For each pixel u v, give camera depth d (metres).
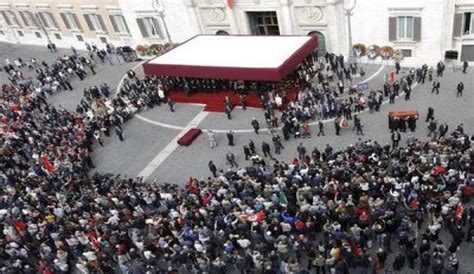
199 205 22.97
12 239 22.73
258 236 20.09
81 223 22.80
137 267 20.02
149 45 49.19
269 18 42.09
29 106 41.09
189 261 20.41
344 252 18.66
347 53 39.84
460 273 18.98
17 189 27.02
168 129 35.75
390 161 23.78
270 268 18.48
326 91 33.78
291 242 20.14
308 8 38.81
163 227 21.69
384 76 36.78
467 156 22.30
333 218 20.50
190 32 45.69
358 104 32.41
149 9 46.25
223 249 20.81
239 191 23.39
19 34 62.25
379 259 19.05
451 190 20.92
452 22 34.12
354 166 23.20
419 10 34.59
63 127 34.78
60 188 27.17
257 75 33.81
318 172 23.25
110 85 44.88
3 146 32.47
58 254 21.34
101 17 51.22
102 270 20.66
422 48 36.44
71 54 55.47
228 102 34.97
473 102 31.12
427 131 28.88
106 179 27.80
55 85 45.09
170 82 40.59
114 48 51.59
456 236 18.98
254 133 32.97
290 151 29.92
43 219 23.70
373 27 37.31
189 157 31.84
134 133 36.03
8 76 51.59
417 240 20.28
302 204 21.38
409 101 32.81
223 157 31.00
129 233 22.22
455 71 35.53
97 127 35.38
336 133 30.56
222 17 43.03
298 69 37.28
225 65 35.31
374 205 20.25
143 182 29.08
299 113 32.22
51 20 56.53
